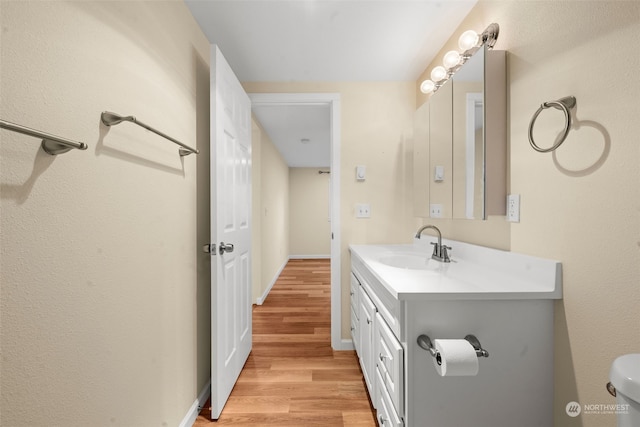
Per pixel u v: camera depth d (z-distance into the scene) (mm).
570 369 949
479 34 1438
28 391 642
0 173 580
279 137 4004
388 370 1152
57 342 709
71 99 739
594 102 862
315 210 6738
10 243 600
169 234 1247
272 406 1605
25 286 632
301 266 5777
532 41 1104
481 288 1003
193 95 1498
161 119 1177
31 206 642
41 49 660
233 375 1760
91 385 816
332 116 2277
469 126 1411
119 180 924
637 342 762
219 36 1702
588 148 882
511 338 998
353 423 1475
